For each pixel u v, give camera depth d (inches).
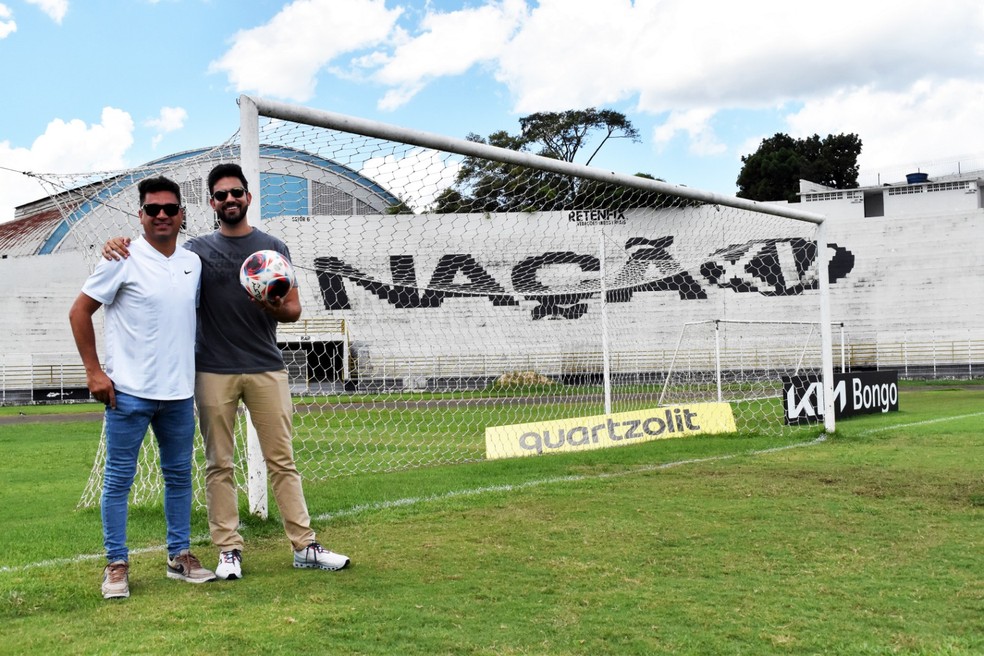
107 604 132.5
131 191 269.4
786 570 147.5
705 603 127.7
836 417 480.7
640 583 139.6
